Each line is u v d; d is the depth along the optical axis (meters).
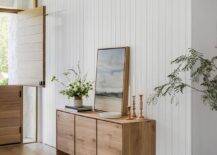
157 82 3.90
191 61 3.41
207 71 3.51
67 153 4.80
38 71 5.77
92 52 4.90
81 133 4.44
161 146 3.86
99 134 4.09
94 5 4.84
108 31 4.61
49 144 5.88
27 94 6.46
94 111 4.70
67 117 4.75
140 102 4.01
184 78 3.61
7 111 5.90
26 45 6.03
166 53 3.80
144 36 4.06
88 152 4.30
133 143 3.79
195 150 3.59
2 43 6.40
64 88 5.49
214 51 3.74
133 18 4.21
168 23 3.77
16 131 6.00
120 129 3.74
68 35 5.41
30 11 5.90
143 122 3.85
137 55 4.16
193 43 3.56
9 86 5.91
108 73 4.54
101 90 4.65
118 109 4.32
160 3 3.86
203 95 3.60
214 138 3.76
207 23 3.67
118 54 4.38
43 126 6.05
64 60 5.51
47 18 5.91
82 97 4.89
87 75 5.01
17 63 6.27
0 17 6.36
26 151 5.39
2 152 5.32
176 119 3.70
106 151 3.97
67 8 5.41
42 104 6.08
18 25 6.22
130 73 4.27
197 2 3.58
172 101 3.73
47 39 5.92
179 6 3.65
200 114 3.63
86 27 5.01
